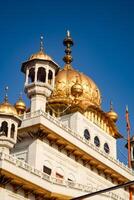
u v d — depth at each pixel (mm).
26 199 38156
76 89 56656
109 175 52031
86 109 55812
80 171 47594
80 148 47031
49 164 43750
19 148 44344
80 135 51906
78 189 40781
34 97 47969
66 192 40031
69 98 57406
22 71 51406
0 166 35656
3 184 36438
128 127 57531
